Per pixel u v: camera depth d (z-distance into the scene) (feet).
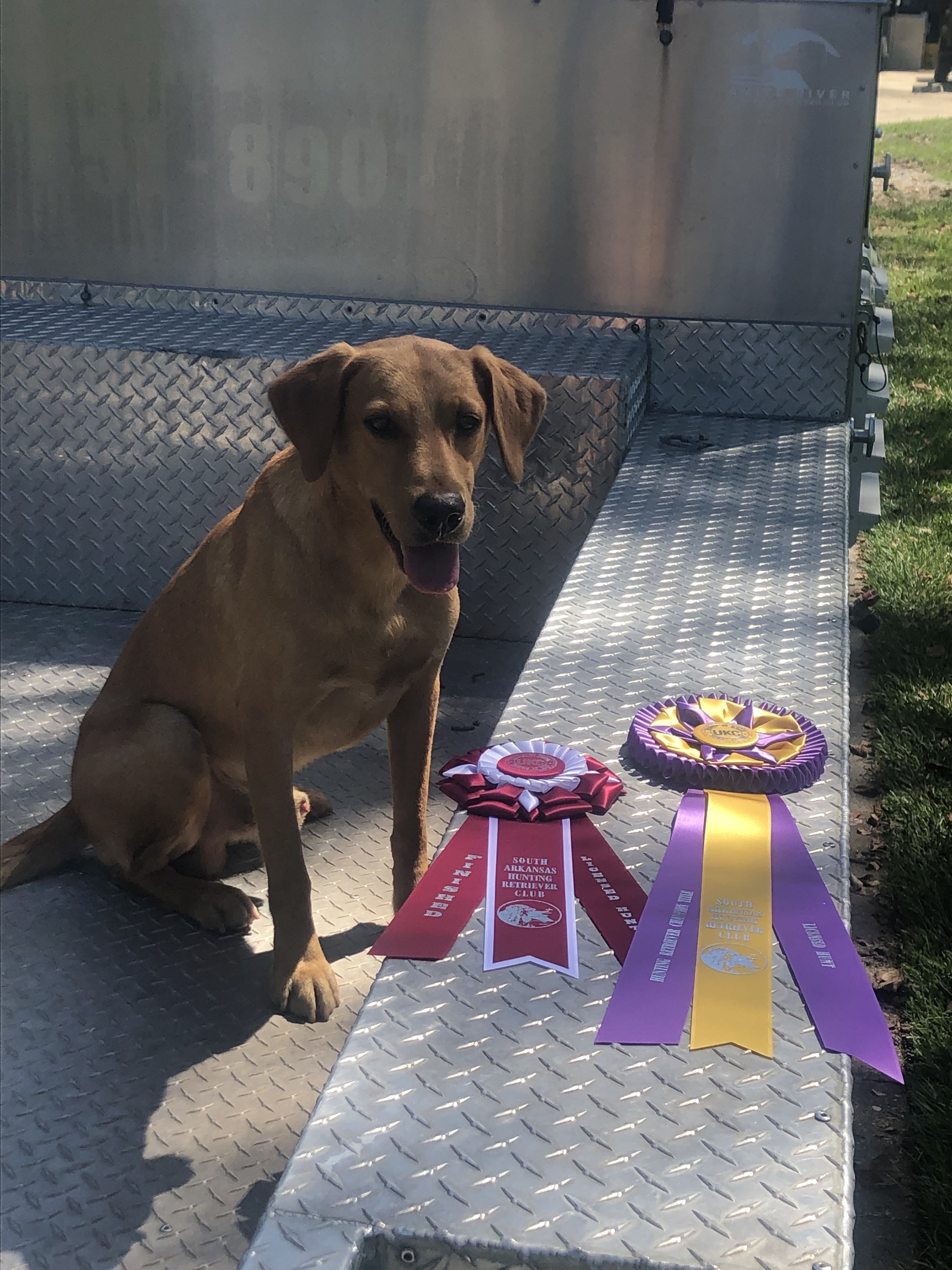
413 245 13.55
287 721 7.86
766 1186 3.70
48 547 13.65
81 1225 5.93
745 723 6.68
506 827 5.78
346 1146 3.86
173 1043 7.30
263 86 13.28
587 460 12.17
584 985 4.65
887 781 11.94
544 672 7.48
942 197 49.75
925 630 15.08
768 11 12.09
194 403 12.78
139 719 8.72
